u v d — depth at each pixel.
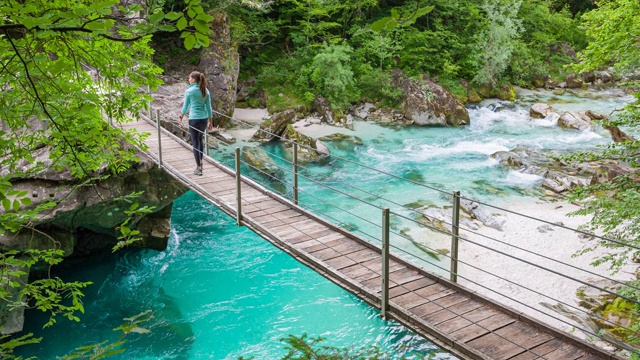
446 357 7.92
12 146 3.60
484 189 14.52
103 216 9.63
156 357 8.11
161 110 15.41
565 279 9.92
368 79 22.92
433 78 24.66
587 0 35.47
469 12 27.97
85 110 3.35
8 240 8.34
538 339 4.61
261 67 23.33
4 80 3.02
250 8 22.81
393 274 5.96
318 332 8.60
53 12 2.36
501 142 19.00
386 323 8.84
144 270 10.72
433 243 11.37
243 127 19.31
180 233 12.28
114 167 5.57
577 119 20.81
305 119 20.86
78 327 8.90
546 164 16.14
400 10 28.06
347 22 26.89
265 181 14.70
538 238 11.50
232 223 12.93
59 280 4.33
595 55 9.63
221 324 8.91
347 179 15.32
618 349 7.91
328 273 5.97
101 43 3.92
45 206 3.64
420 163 16.77
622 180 7.39
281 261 11.07
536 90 26.94
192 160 10.41
